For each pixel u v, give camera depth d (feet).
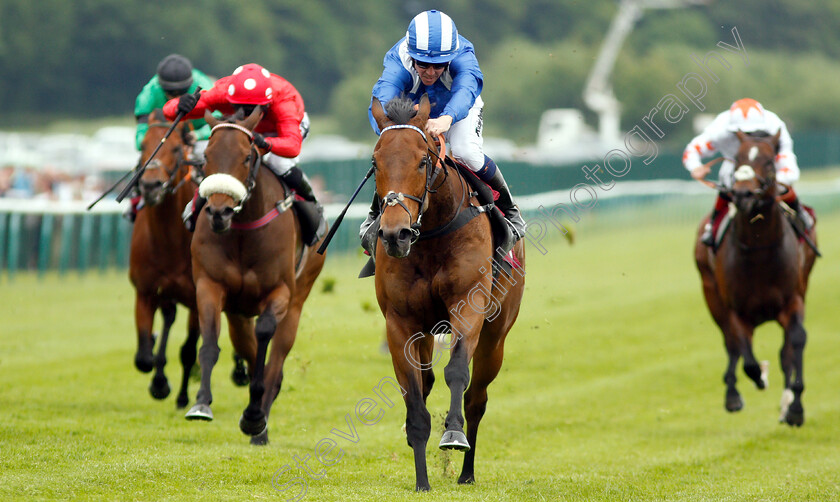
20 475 21.95
